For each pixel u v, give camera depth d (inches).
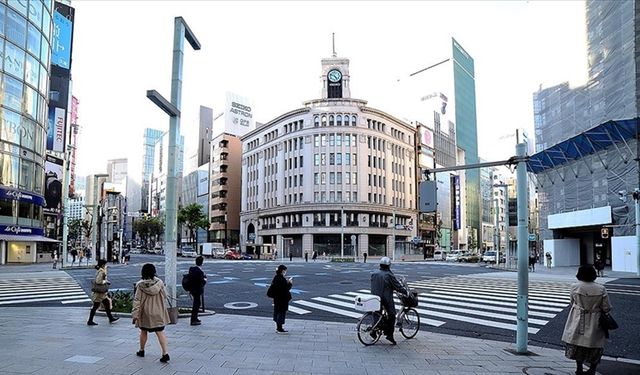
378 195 2977.4
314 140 2938.0
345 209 2812.5
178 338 366.6
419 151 3604.8
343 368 278.8
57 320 454.0
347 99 2957.7
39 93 1796.3
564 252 1659.7
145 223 4714.6
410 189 3346.5
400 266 1708.9
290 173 3029.0
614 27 1302.9
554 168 1637.6
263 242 3233.3
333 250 2824.8
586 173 1457.9
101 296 429.1
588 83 1448.1
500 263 1972.2
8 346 323.0
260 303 626.8
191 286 446.0
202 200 4355.3
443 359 308.7
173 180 462.0
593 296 259.8
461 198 4539.9
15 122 1648.6
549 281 967.0
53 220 2787.9
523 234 346.0
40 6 1796.3
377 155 3014.3
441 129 4242.1
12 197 1616.6
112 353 304.5
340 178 2881.4
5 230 1619.1
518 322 338.3
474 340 380.2
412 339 378.9
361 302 349.4
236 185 3924.7
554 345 379.2
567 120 1576.0
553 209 1657.2
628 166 1253.1
